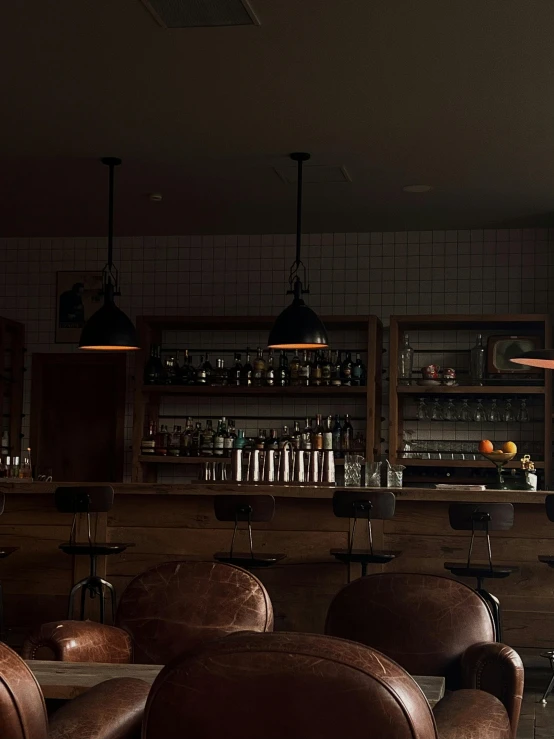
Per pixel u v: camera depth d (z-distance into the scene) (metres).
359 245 8.00
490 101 4.86
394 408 7.46
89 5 3.91
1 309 8.42
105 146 5.69
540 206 6.98
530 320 7.30
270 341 6.06
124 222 7.74
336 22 4.02
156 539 5.63
